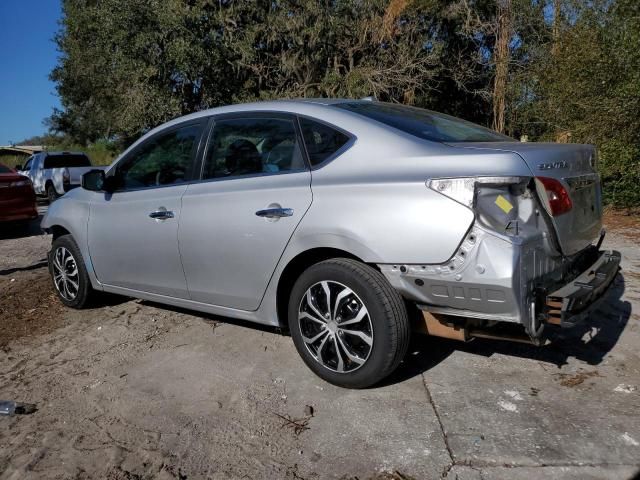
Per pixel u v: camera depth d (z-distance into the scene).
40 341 4.57
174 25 16.11
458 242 2.80
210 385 3.59
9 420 3.32
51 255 5.31
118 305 5.33
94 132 34.16
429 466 2.64
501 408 3.10
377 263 3.08
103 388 3.65
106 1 16.81
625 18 8.65
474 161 2.88
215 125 4.05
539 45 14.96
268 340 4.24
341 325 3.28
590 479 2.49
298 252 3.38
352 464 2.71
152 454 2.90
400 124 3.45
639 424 2.88
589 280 3.04
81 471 2.80
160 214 4.15
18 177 9.74
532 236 2.79
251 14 17.62
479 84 18.09
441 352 3.85
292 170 3.54
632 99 8.24
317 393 3.39
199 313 4.96
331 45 17.09
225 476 2.69
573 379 3.39
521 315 2.75
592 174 3.44
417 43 16.59
